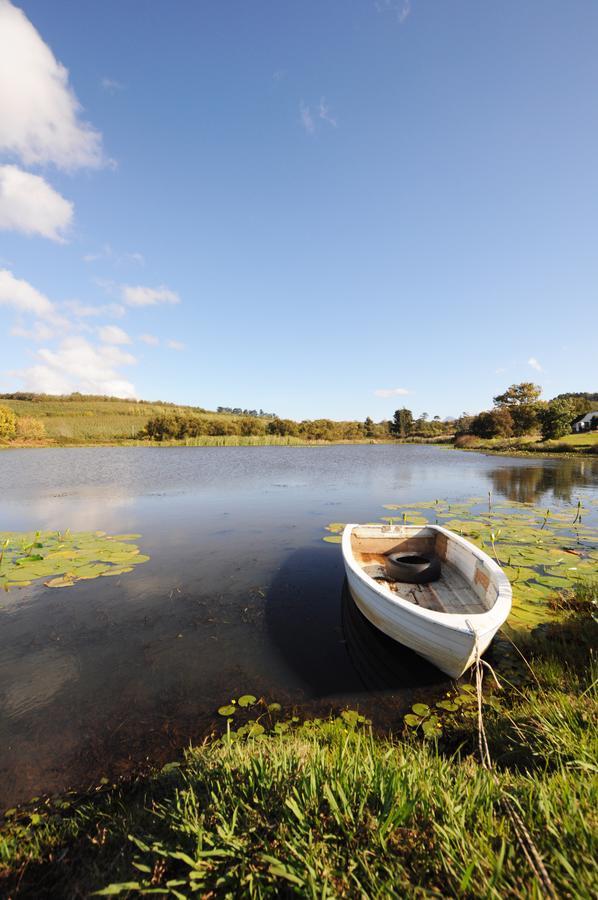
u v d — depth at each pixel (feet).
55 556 24.09
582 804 5.31
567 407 118.93
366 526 22.90
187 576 21.42
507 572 19.97
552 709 9.03
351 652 14.02
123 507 41.16
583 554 23.17
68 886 5.66
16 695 11.75
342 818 5.43
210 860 5.08
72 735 10.06
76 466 84.79
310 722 10.35
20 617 16.72
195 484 57.93
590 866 4.50
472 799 5.79
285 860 4.97
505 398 187.21
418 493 49.16
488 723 9.82
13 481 61.62
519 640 13.87
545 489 51.93
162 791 7.77
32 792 8.29
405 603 12.38
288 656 13.80
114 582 20.49
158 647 14.44
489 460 96.48
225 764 7.15
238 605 17.93
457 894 4.33
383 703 11.20
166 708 11.10
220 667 13.17
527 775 6.80
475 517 34.32
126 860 5.74
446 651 11.53
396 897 4.33
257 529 31.63
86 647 14.44
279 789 6.22
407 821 5.42
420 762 7.16
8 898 5.54
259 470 76.69
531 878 4.29
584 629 13.92
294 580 20.89
